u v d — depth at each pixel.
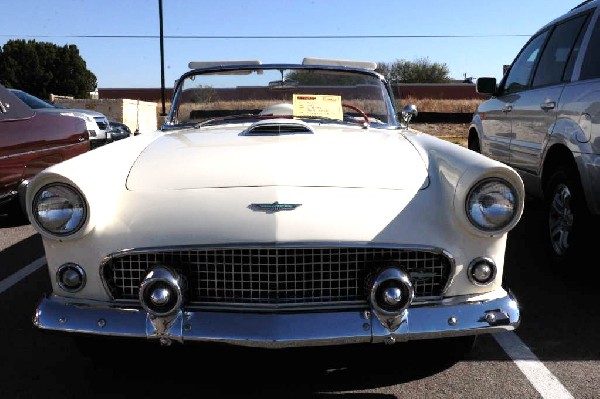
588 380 2.61
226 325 2.22
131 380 2.65
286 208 2.29
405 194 2.41
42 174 2.28
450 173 2.43
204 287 2.33
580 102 3.67
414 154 2.77
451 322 2.28
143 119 19.55
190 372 2.71
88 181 2.33
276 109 3.94
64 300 2.37
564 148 3.91
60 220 2.28
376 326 2.24
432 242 2.31
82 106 17.66
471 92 42.38
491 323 2.29
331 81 4.02
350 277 2.32
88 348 2.68
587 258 3.76
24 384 2.62
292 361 2.80
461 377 2.65
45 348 2.97
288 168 2.51
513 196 2.30
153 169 2.59
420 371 2.71
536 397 2.47
